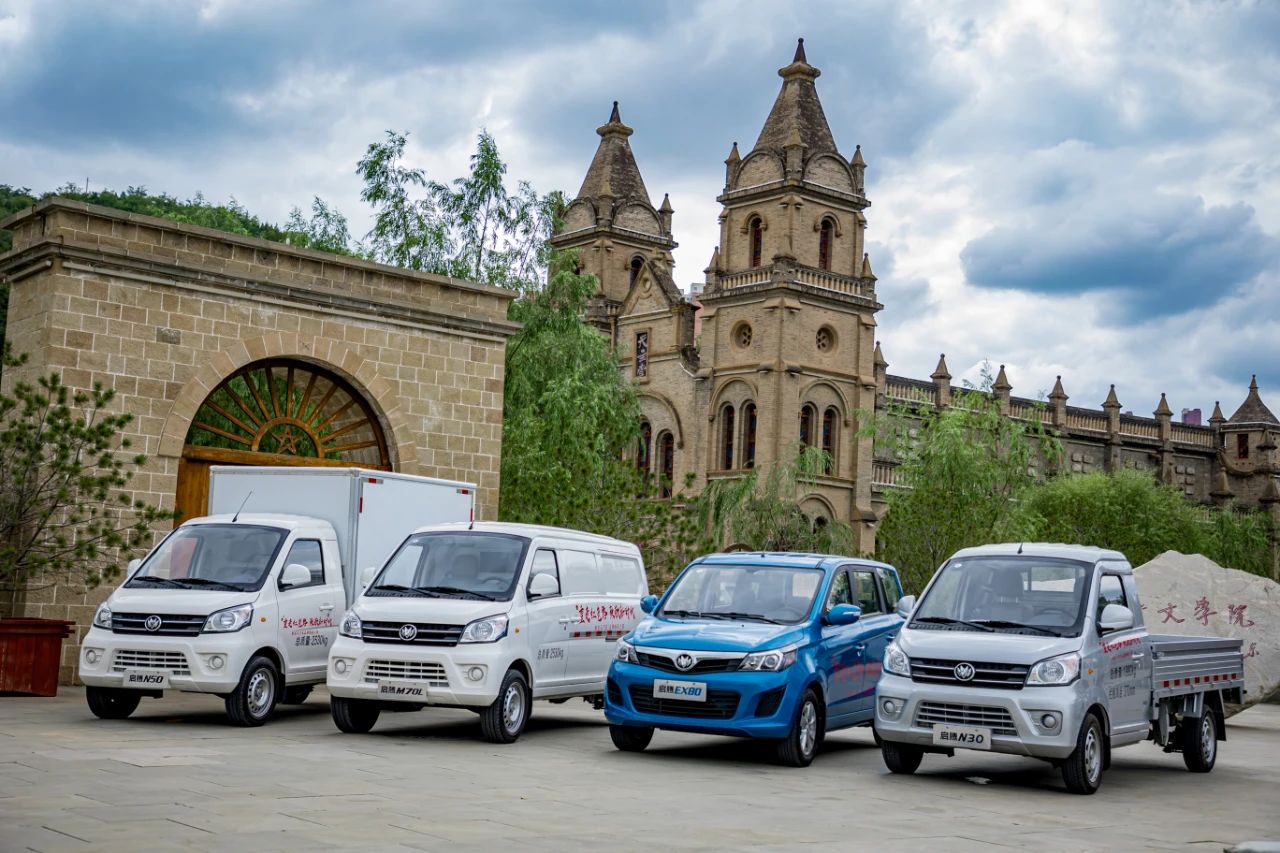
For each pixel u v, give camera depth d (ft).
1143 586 76.64
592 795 37.47
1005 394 214.48
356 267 79.05
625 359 202.28
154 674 49.96
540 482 99.66
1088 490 183.42
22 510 62.39
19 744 43.16
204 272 71.87
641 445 198.29
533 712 63.67
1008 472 144.87
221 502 59.47
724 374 187.52
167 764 39.52
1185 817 39.42
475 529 52.85
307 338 76.74
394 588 51.31
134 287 70.03
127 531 69.15
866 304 188.55
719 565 51.52
